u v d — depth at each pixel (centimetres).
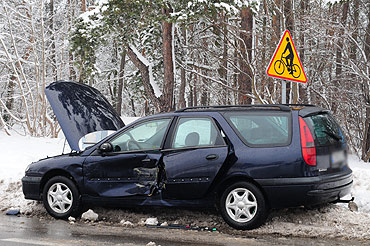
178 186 655
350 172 679
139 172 678
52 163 736
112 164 693
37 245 557
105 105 919
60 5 2769
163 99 1738
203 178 644
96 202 704
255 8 1431
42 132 2247
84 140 823
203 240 578
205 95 3231
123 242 570
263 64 1385
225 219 632
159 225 674
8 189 920
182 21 1407
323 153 625
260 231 615
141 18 1495
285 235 599
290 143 616
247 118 649
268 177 612
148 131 699
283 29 1225
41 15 2217
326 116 669
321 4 1484
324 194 611
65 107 838
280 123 631
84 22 1545
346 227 618
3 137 1845
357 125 1739
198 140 663
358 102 1664
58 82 874
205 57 2373
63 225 679
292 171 606
